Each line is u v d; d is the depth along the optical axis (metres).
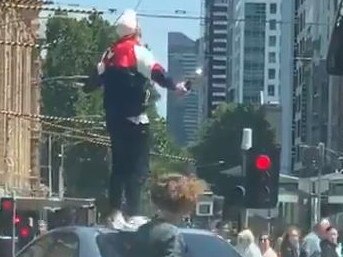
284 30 150.25
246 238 18.25
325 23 106.00
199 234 10.92
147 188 9.45
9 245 27.39
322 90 115.19
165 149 82.44
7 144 55.41
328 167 76.00
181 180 7.94
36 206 52.00
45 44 76.50
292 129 136.12
